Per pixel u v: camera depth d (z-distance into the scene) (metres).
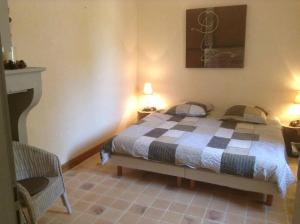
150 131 3.22
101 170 3.30
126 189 2.85
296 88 3.87
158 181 3.02
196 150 2.64
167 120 3.77
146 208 2.50
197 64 4.33
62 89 3.15
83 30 3.40
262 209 2.48
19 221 0.78
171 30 4.43
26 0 2.60
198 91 4.45
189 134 3.12
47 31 2.87
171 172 2.82
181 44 4.41
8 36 2.32
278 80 3.95
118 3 4.06
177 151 2.69
